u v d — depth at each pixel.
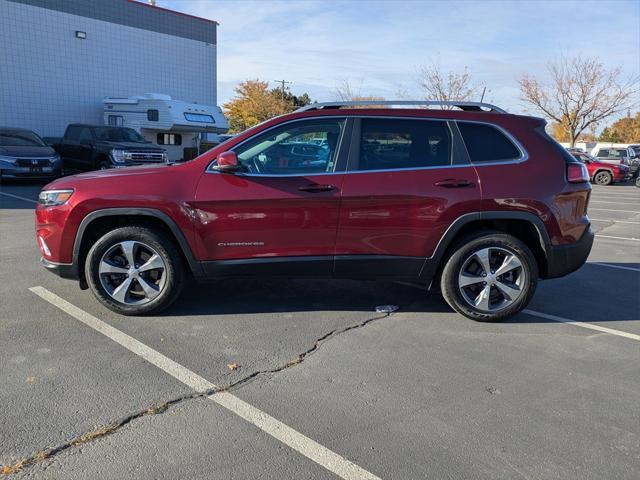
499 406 3.33
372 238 4.58
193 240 4.50
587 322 4.95
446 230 4.59
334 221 4.52
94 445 2.80
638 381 3.74
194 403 3.27
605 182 26.05
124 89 21.91
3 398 3.24
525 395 3.49
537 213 4.61
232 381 3.57
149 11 22.31
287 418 3.12
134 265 4.61
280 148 4.58
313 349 4.14
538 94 35.19
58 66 19.81
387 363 3.92
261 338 4.32
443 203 4.54
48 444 2.79
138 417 3.08
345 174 4.52
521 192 4.59
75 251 4.57
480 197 4.55
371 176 4.53
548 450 2.87
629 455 2.84
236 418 3.11
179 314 4.82
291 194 4.46
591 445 2.93
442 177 4.56
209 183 4.49
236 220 4.48
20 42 18.77
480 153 4.67
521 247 4.65
